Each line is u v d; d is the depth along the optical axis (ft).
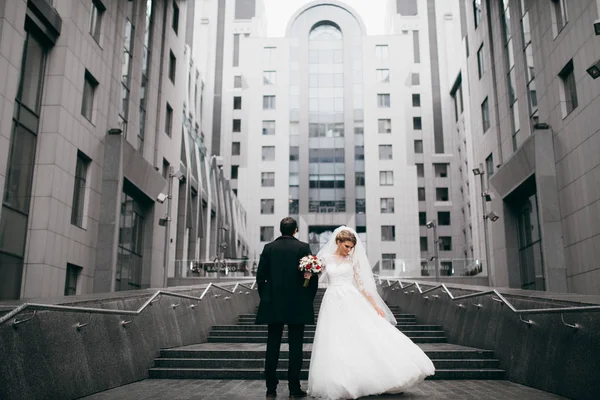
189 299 41.09
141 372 28.66
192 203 134.51
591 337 21.01
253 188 209.05
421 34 246.88
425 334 42.63
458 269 115.65
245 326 46.34
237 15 238.68
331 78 216.74
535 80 80.07
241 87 225.35
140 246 90.22
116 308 27.04
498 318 31.37
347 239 23.50
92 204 70.44
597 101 62.08
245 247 202.80
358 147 209.67
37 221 58.39
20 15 54.03
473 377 28.86
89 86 71.41
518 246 90.33
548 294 29.37
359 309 22.03
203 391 24.56
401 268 117.39
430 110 237.86
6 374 17.72
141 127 91.45
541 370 24.88
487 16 104.58
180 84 113.50
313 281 22.24
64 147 62.59
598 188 62.18
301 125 212.64
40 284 56.80
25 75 58.23
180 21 114.21
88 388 23.00
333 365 20.77
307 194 205.77
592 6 62.80
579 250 67.10
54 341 20.94
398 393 23.21
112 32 77.66
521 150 78.43
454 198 228.43
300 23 222.48
